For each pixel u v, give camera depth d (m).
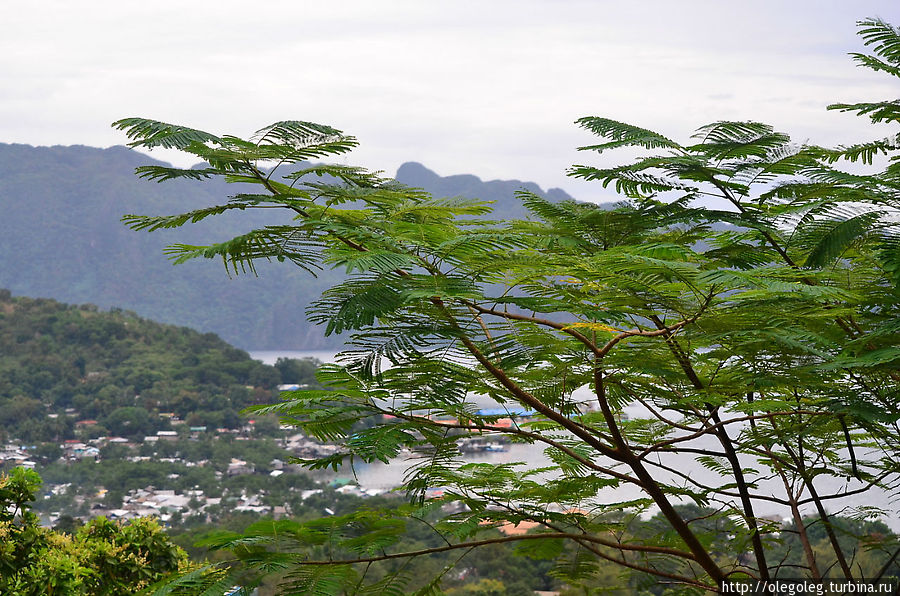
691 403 4.16
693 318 3.52
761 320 3.72
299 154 2.96
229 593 2.84
